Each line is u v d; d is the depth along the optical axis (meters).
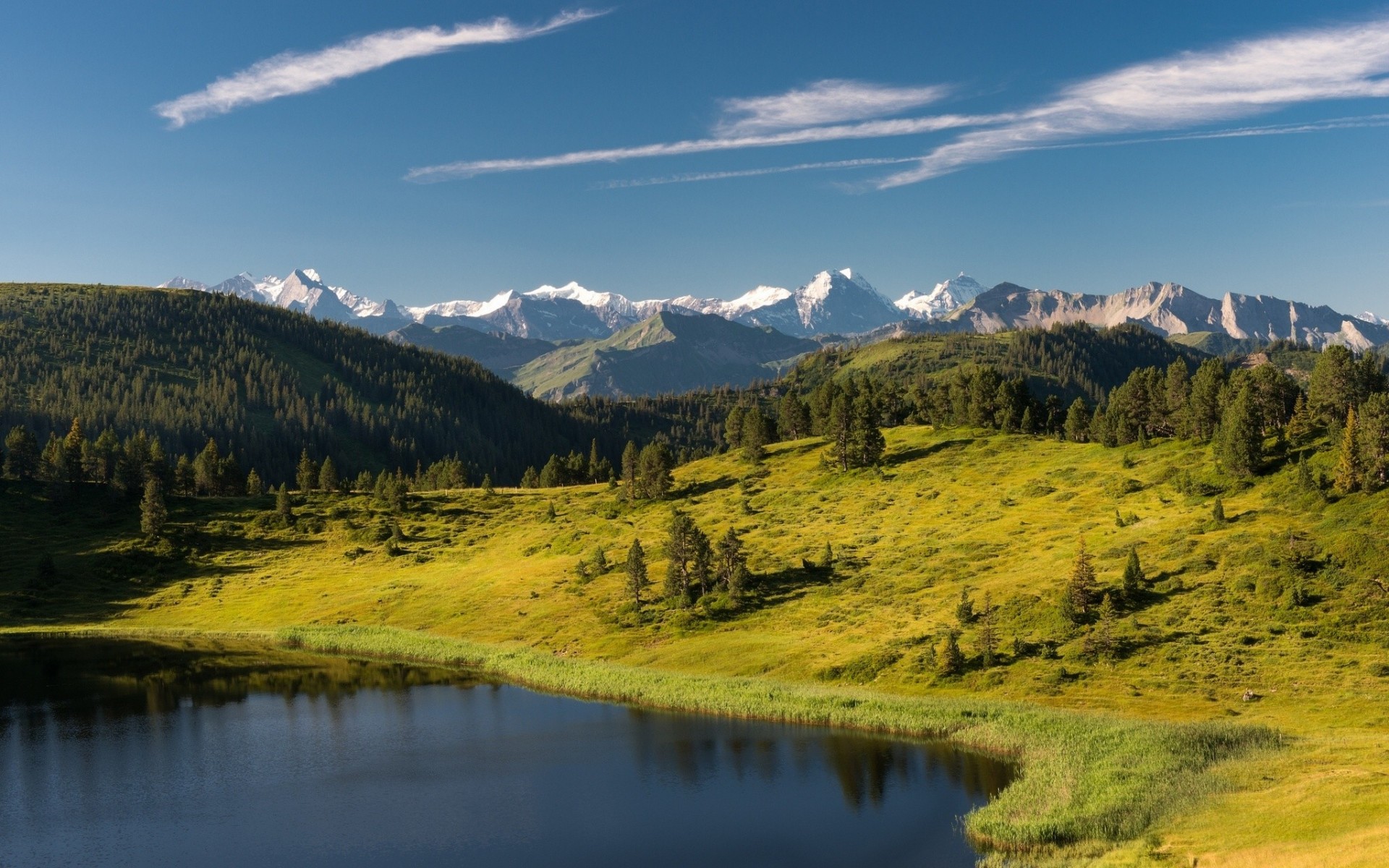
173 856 60.56
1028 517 139.75
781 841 59.84
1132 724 70.81
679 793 69.50
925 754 74.19
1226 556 103.06
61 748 85.06
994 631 97.19
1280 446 135.75
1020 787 63.06
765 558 139.50
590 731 86.06
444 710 95.81
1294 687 75.81
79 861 59.94
